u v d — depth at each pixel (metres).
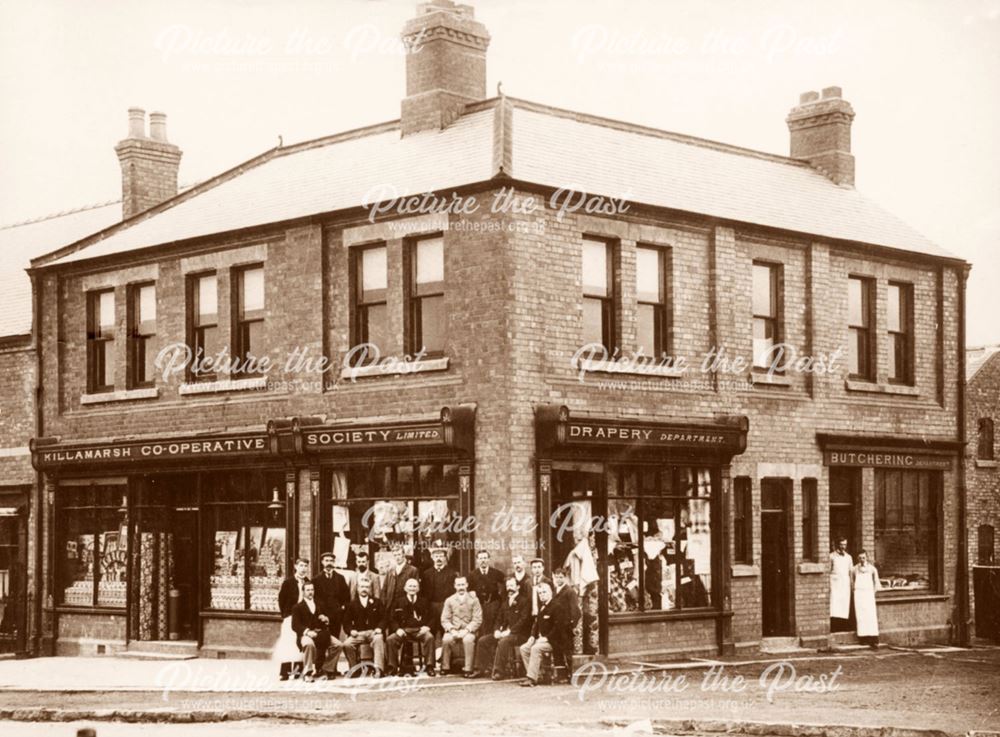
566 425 21.69
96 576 27.52
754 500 25.36
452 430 21.84
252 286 25.70
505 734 15.97
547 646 20.36
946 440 28.62
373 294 23.92
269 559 24.91
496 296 21.97
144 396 26.91
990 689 20.05
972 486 29.69
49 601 27.89
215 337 26.11
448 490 22.58
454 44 25.52
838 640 26.52
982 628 29.14
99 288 27.97
